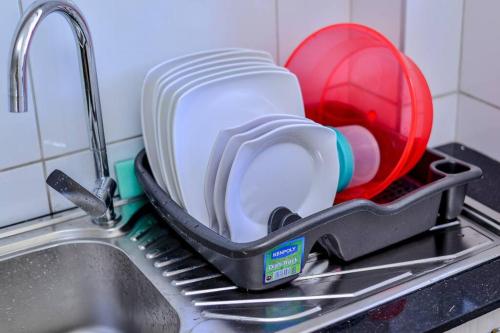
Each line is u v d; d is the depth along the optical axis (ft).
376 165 4.23
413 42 4.50
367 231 3.72
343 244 3.68
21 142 4.01
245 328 3.34
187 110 3.79
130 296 4.05
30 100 3.95
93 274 4.16
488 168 4.66
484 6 4.46
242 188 3.79
